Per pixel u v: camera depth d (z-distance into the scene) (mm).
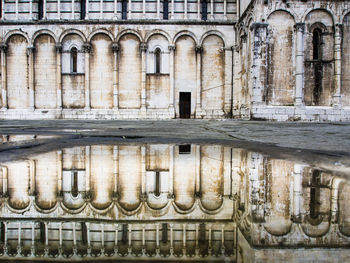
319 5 25672
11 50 33594
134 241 2070
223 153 5578
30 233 2240
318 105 26234
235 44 32844
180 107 34000
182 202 2947
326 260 1808
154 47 33125
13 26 33250
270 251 1908
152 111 33375
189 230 2275
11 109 33844
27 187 3453
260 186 3379
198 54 32969
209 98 33594
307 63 26062
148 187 3459
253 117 25750
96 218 2553
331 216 2426
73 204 2898
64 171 4195
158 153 5625
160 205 2865
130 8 33219
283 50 25734
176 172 4129
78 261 1771
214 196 3127
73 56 33469
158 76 33312
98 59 33250
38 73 33594
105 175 3988
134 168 4395
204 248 1946
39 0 34156
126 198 3092
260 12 25391
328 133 10680
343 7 25812
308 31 25969
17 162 4742
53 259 1806
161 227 2344
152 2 33375
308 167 4191
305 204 2719
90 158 5117
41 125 17031
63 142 7336
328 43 26125
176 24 32875
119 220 2504
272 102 25781
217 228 2305
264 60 25469
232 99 33250
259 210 2670
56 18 33688
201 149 6129
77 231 2270
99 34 33062
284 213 2570
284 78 25797
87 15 33312
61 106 33438
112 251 1899
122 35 32938
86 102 33250
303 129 13227
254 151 5758
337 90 26062
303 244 1998
